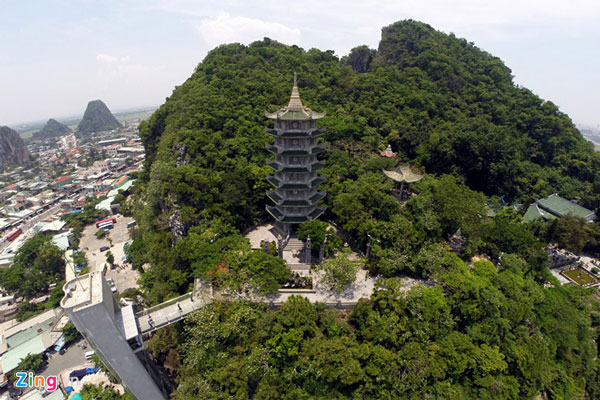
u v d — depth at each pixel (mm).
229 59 128875
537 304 57531
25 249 105188
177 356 51875
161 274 60375
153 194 77688
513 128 117375
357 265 55469
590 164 107625
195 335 44906
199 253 53781
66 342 77000
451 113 117812
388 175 73562
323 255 58219
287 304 46688
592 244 82562
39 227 128875
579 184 102688
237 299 50094
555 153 115375
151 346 53688
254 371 41750
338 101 115938
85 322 38469
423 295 48188
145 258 80500
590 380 57688
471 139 92250
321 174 72125
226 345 47000
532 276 62781
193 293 52312
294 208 64750
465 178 94188
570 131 118000
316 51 144500
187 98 106500
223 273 50000
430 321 46750
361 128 98875
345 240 67500
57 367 71875
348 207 62625
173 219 72125
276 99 106500
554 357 56938
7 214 151625
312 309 46812
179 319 48250
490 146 91188
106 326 39969
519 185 101062
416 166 93688
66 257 103312
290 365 42969
